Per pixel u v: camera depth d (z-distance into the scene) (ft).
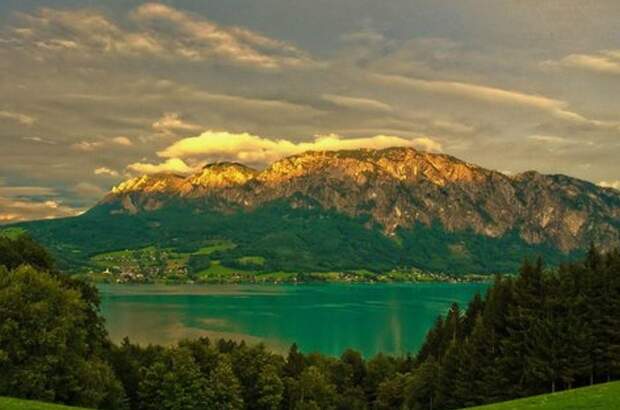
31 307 216.74
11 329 211.61
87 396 227.61
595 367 256.11
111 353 325.01
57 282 237.25
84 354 260.21
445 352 351.25
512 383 272.72
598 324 258.16
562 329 258.57
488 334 294.66
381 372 454.81
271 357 423.64
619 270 261.65
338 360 476.13
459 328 396.16
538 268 286.66
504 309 298.97
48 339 214.69
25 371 208.44
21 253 289.33
